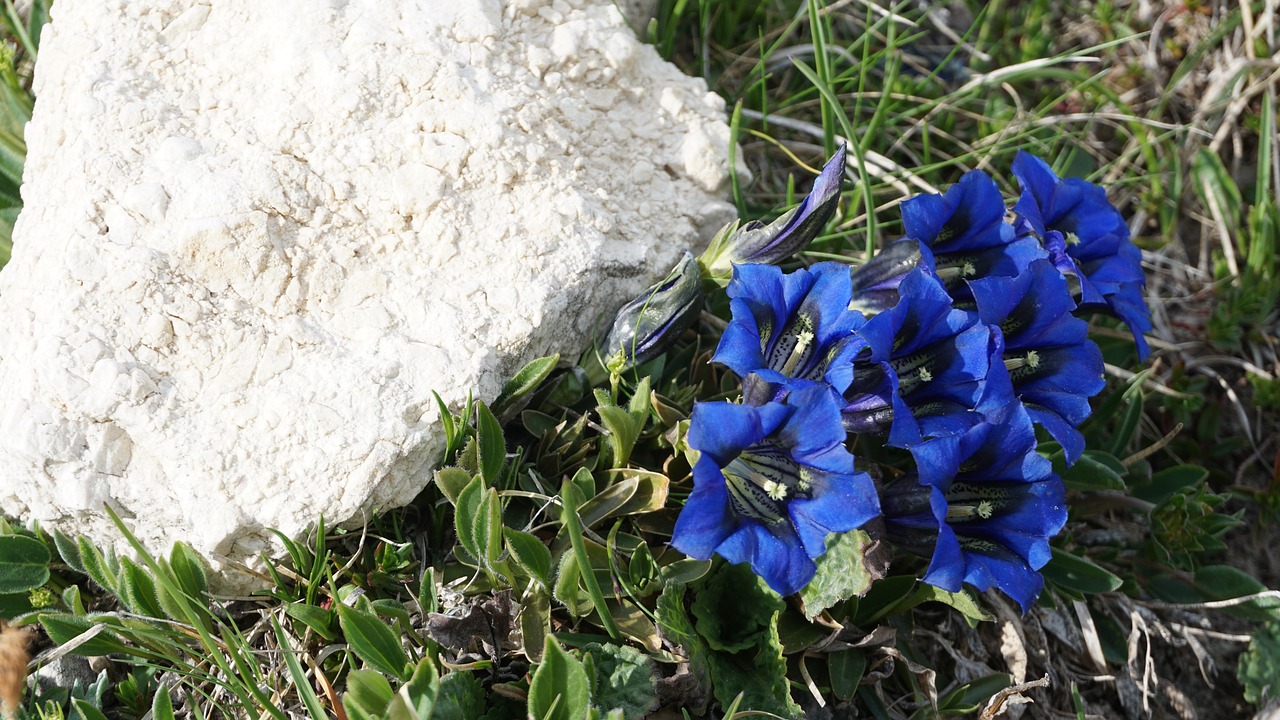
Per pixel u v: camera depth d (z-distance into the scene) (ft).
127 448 1.86
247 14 2.00
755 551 1.77
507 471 1.94
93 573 1.87
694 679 1.84
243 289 1.90
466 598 1.88
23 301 1.90
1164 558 2.11
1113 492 2.13
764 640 1.90
